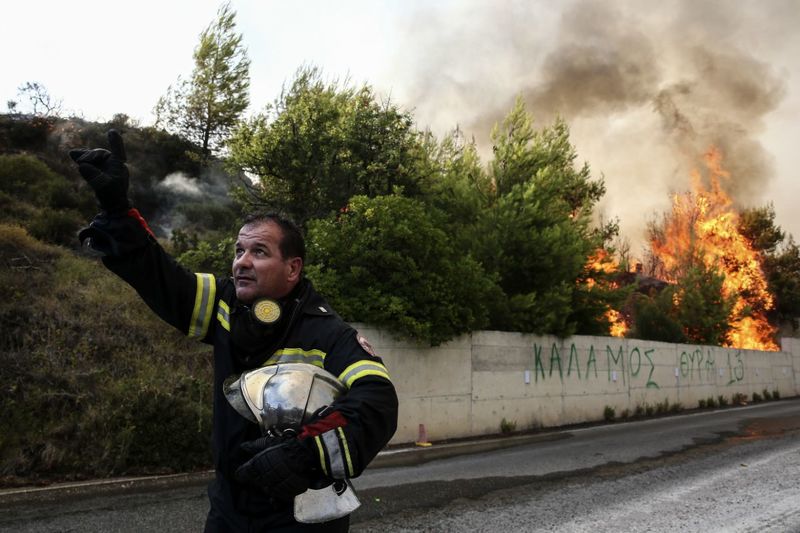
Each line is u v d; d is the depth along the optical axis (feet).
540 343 43.88
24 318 30.14
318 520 5.57
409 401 34.86
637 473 26.73
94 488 21.34
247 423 5.93
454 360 37.50
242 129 44.37
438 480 24.75
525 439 38.11
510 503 21.11
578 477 25.79
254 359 6.17
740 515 19.84
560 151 49.29
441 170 47.83
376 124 44.21
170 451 24.38
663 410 56.34
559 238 43.93
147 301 6.27
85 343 29.27
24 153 60.54
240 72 73.51
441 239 35.40
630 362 52.95
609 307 49.90
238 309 6.33
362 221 35.45
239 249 6.39
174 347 31.83
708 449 33.73
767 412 58.13
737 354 71.26
